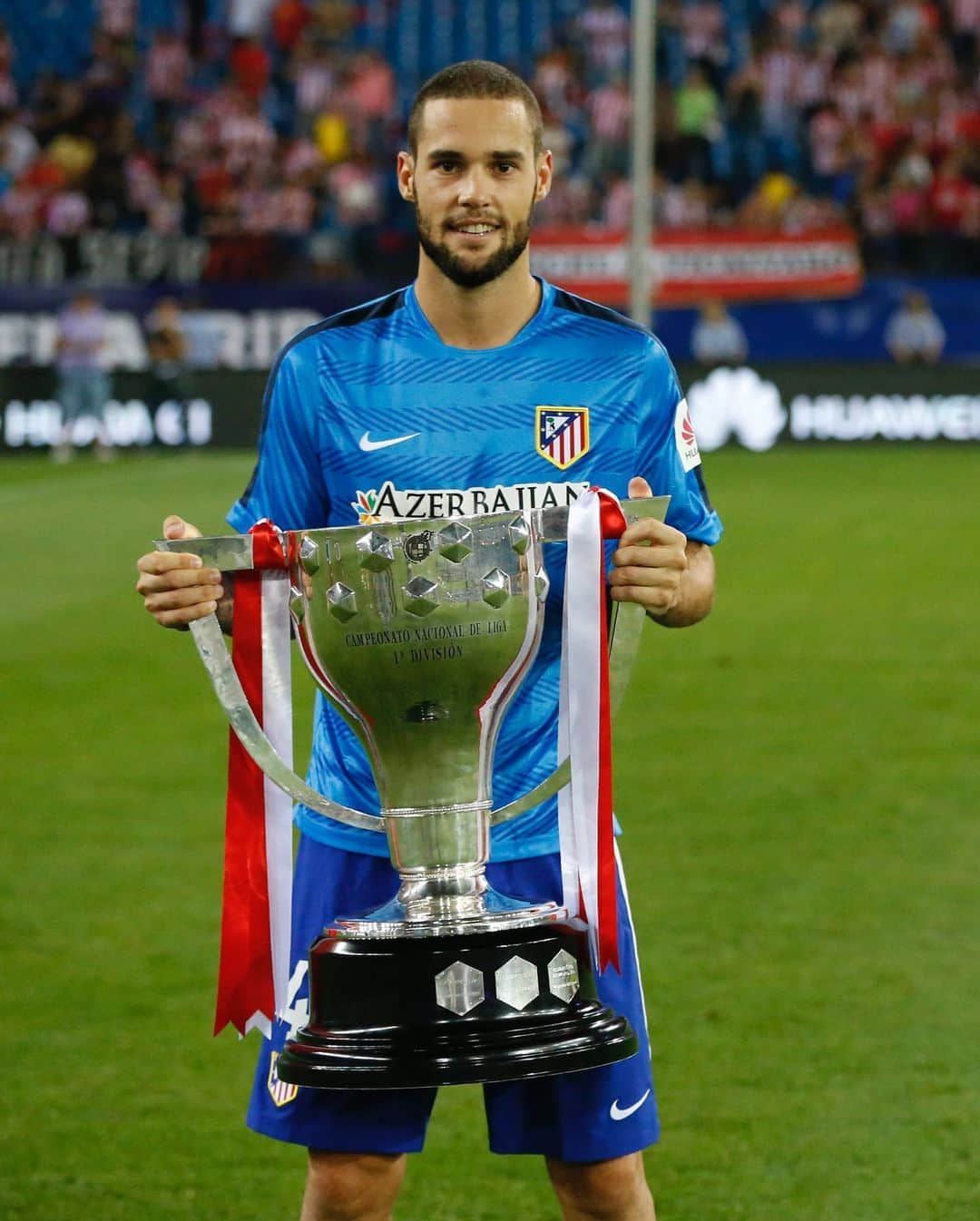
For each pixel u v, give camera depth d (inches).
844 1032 214.7
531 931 110.0
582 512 109.5
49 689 408.8
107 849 292.5
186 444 959.6
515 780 129.3
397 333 128.3
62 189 1063.0
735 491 768.9
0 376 952.9
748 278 1009.5
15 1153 187.0
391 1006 108.0
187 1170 183.5
